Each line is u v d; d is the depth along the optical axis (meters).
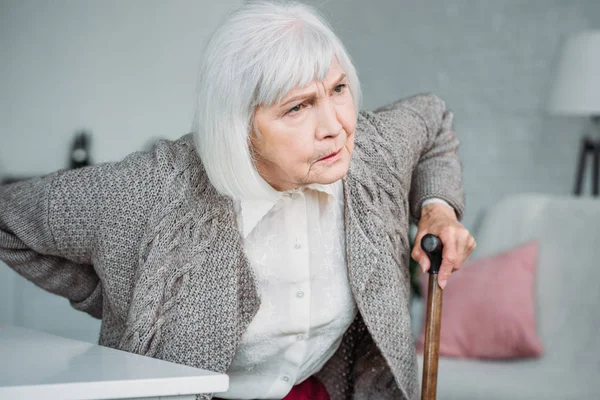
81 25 5.37
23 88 5.31
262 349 1.77
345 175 1.72
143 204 1.68
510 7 5.60
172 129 5.51
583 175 5.22
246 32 1.51
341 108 1.53
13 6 5.28
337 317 1.78
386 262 1.79
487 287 3.61
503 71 5.63
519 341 3.46
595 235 3.61
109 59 5.41
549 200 3.80
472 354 3.55
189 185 1.70
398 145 1.90
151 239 1.67
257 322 1.73
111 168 1.71
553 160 5.51
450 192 1.97
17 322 4.29
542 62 5.52
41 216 1.68
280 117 1.51
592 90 4.75
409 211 2.03
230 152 1.55
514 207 3.86
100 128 5.41
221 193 1.64
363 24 6.05
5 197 1.72
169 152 1.73
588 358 3.33
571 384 3.23
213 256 1.67
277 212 1.72
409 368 1.82
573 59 4.84
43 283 1.83
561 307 3.52
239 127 1.53
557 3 5.49
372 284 1.77
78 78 5.38
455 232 1.85
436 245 1.80
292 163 1.54
